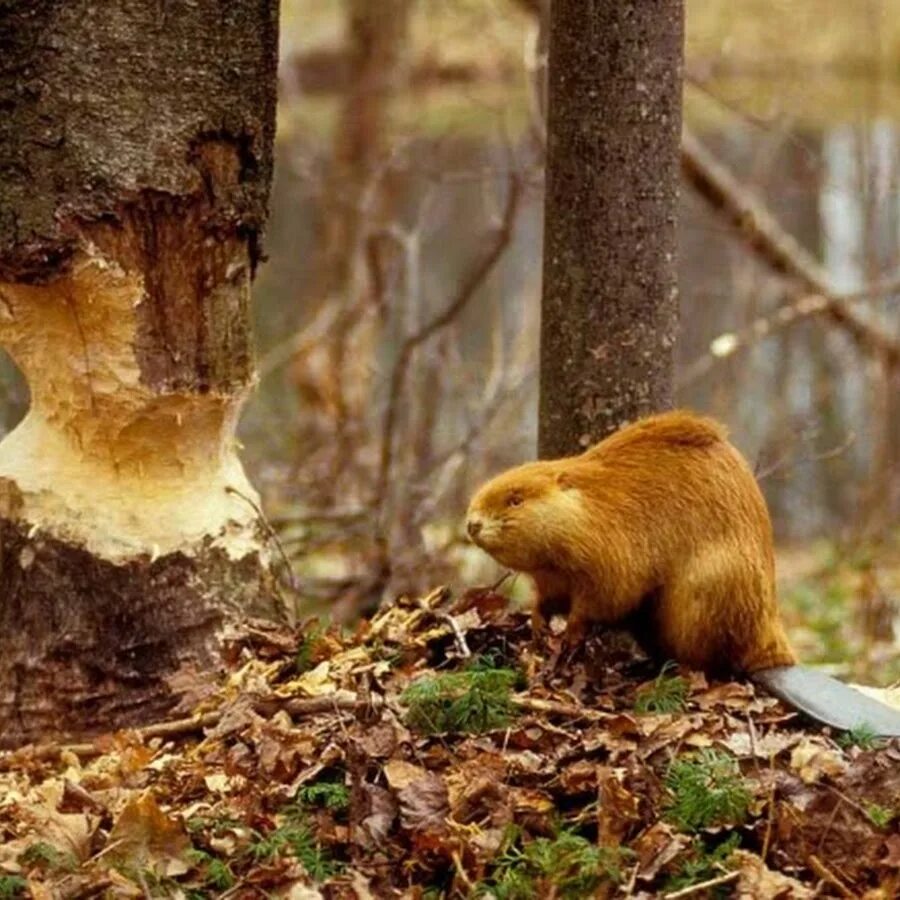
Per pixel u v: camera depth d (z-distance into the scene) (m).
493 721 7.29
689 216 22.69
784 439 15.89
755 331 16.58
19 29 7.68
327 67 32.03
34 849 6.82
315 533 14.21
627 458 7.57
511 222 13.55
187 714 8.13
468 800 6.79
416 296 15.66
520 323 17.88
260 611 8.55
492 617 8.26
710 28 26.25
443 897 6.48
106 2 7.70
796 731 7.33
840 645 13.74
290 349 17.66
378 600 12.75
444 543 14.02
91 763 7.96
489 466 14.84
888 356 18.00
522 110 24.41
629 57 8.23
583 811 6.77
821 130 25.47
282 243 23.39
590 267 8.39
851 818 6.57
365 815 6.77
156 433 8.23
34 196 7.75
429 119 24.38
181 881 6.67
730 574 7.46
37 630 8.25
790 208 24.78
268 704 7.65
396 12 22.36
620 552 7.42
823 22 27.61
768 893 6.22
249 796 7.09
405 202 21.83
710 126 26.30
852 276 23.09
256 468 15.34
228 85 7.93
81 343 8.02
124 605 8.24
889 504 17.62
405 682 7.75
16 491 8.30
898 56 27.14
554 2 8.35
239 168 8.05
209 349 8.16
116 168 7.76
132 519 8.27
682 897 6.27
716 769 6.80
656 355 8.47
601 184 8.32
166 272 7.98
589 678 7.63
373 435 16.44
